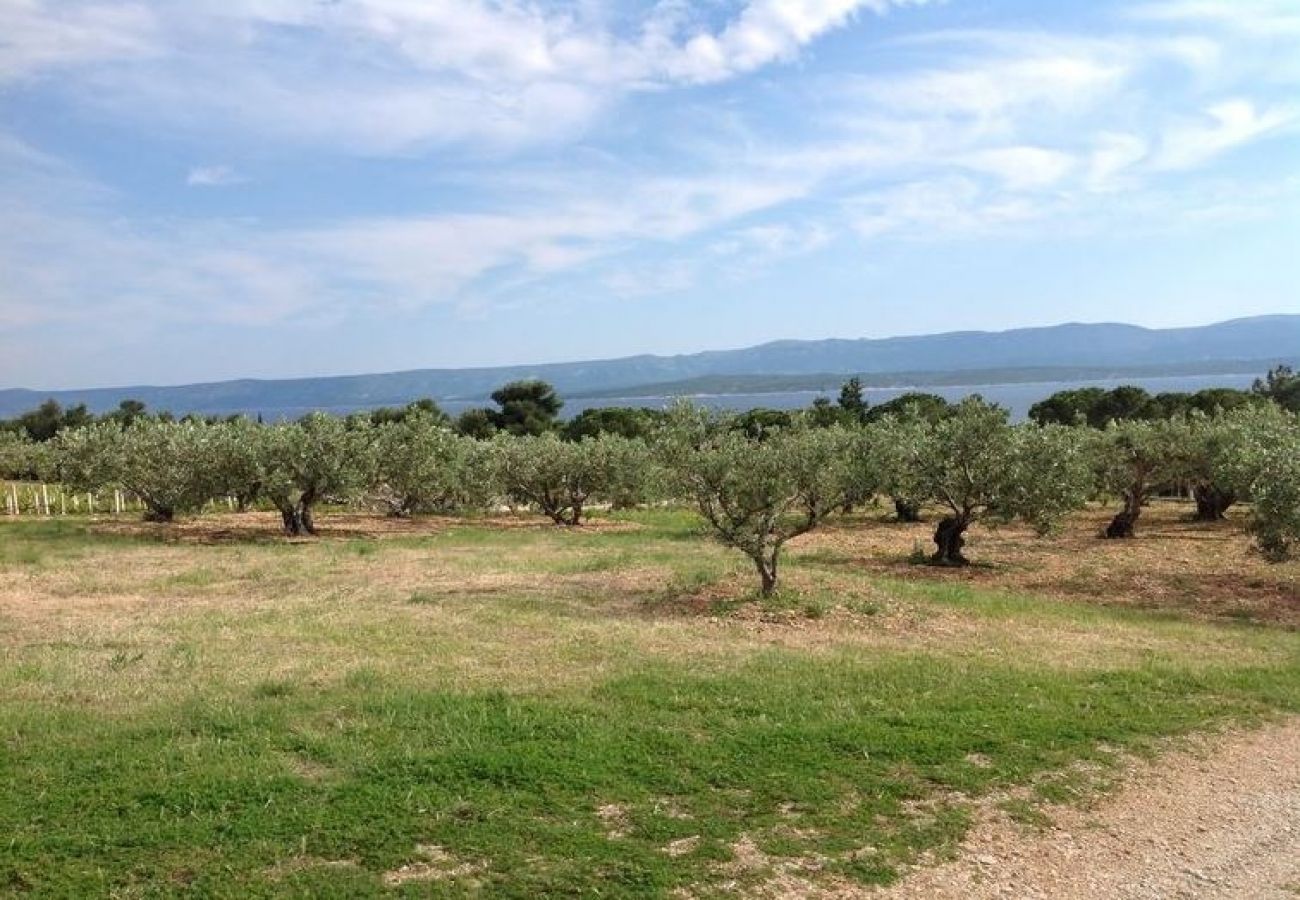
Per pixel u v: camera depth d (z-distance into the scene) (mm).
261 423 29578
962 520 20125
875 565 20172
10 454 36125
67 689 9172
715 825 5980
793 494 14594
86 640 11633
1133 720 8469
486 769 6699
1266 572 18672
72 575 17656
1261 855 5949
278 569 18578
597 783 6574
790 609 13570
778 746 7375
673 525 29953
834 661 10602
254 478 26219
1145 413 42188
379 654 10852
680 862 5473
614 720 8031
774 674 9906
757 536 14414
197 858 5371
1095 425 43781
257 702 8617
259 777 6512
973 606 14453
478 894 5039
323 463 25828
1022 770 7137
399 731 7668
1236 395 40281
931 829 6086
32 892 4941
